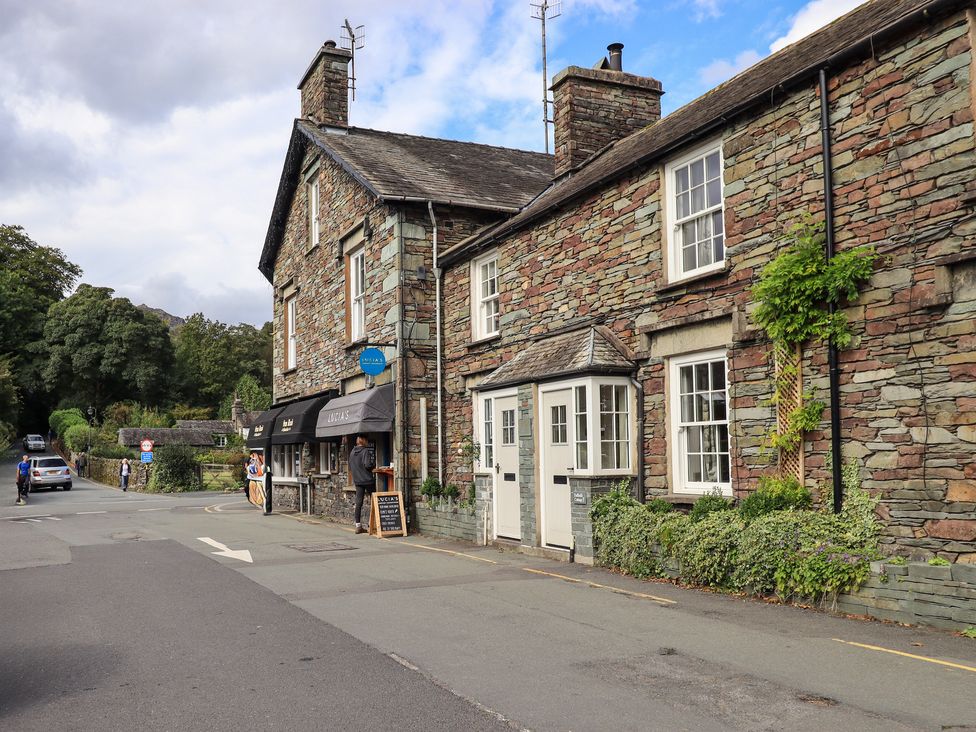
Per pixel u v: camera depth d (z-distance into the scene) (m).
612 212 11.76
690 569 9.18
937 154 7.30
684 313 10.31
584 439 11.09
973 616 6.64
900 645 6.42
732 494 9.50
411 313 16.41
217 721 5.03
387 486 17.06
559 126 16.48
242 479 44.06
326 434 17.98
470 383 15.54
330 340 20.33
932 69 7.38
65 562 11.93
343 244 19.55
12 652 6.82
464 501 14.55
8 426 63.97
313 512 21.58
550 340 12.94
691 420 10.35
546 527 12.01
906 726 4.69
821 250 8.38
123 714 5.20
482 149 22.53
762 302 8.91
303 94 22.77
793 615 7.64
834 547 7.71
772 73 10.26
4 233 80.69
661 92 17.05
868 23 9.13
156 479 40.66
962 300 7.06
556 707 5.17
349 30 21.62
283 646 6.84
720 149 10.02
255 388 90.88
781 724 4.77
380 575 10.38
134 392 78.50
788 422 8.64
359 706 5.26
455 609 8.20
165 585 9.81
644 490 10.89
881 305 7.75
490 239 14.63
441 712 5.12
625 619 7.62
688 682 5.63
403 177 17.59
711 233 10.20
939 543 7.14
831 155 8.35
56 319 75.00
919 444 7.34
